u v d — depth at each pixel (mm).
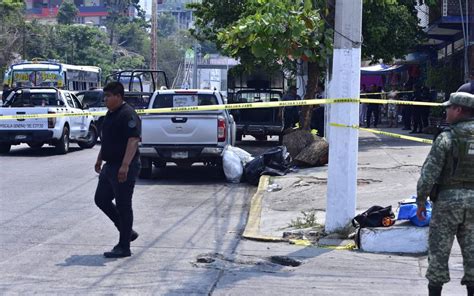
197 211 15078
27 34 83812
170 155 19812
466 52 28906
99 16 157125
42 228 13000
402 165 20359
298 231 12398
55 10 162000
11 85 43469
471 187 7785
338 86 11734
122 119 10633
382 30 28391
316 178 18484
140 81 38125
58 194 17234
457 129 7801
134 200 16547
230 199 16797
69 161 25391
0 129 26812
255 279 9516
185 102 20578
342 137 11781
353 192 11875
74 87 46375
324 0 13383
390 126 38438
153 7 49812
